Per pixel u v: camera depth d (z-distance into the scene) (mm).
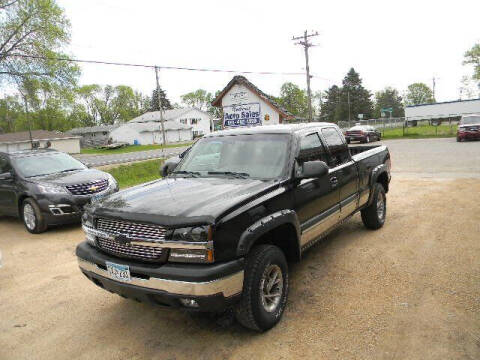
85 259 3547
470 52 64438
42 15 27203
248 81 16203
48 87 28172
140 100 105250
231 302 3055
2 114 75688
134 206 3383
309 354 3094
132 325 3734
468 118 24922
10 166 8070
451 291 3996
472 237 5637
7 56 26406
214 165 4387
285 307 3850
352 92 80688
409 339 3213
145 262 3170
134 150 49594
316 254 5312
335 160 4945
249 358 3092
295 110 101000
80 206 7430
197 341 3391
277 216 3510
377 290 4125
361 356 3033
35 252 6285
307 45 32719
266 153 4207
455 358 2947
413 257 5000
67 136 56281
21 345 3496
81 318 3936
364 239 5852
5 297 4543
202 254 2963
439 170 12703
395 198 8656
